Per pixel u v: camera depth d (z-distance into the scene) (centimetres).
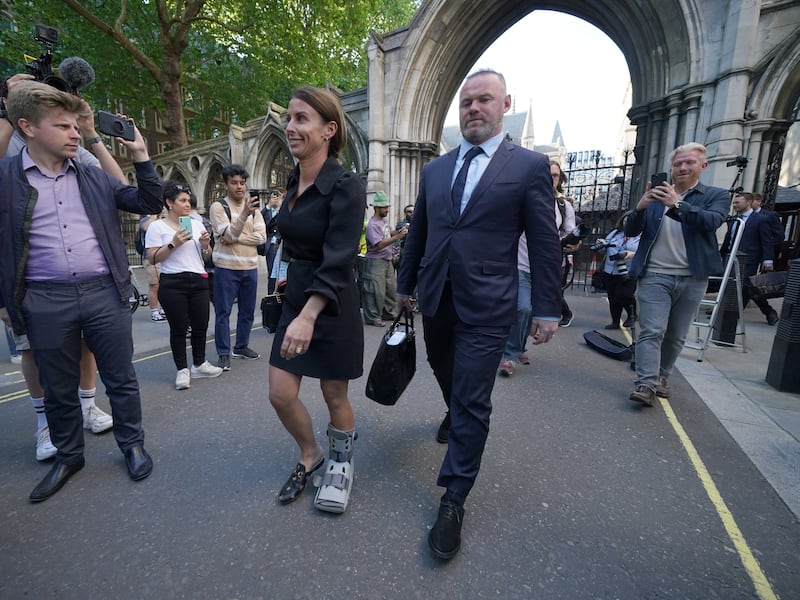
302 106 153
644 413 277
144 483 197
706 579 143
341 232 152
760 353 419
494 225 160
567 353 418
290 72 1616
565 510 179
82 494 188
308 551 154
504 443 237
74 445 199
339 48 1658
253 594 135
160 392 312
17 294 174
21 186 172
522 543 159
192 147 1527
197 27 1630
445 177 175
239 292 386
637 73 762
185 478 201
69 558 150
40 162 177
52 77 189
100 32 1497
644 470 210
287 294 168
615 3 740
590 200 1346
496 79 162
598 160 980
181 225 302
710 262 264
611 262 501
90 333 193
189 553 153
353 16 1491
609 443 237
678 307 285
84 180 187
